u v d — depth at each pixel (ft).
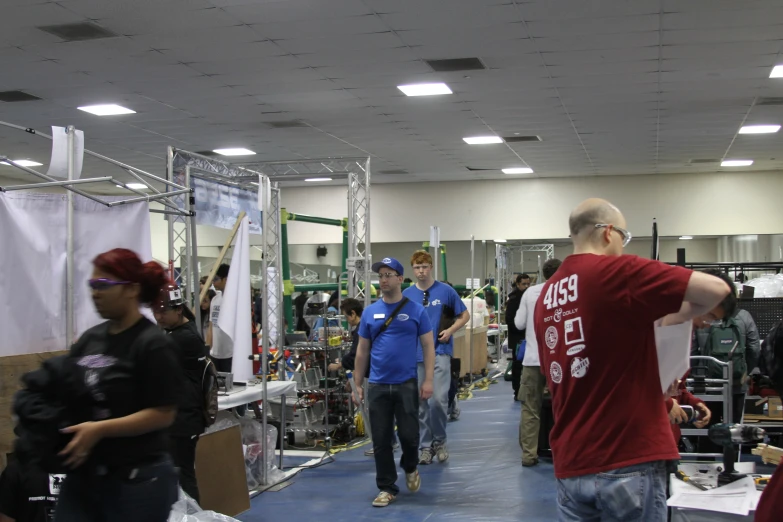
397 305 16.75
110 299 7.67
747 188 52.06
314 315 34.81
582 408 7.25
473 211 56.49
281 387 19.51
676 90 30.76
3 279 12.22
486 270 59.82
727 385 15.70
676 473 11.03
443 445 21.08
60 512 7.47
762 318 20.98
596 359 7.11
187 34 23.86
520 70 27.99
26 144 40.45
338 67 27.53
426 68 27.66
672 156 46.11
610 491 6.97
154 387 7.60
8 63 26.66
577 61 26.84
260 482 18.39
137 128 37.45
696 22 22.79
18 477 10.71
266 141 41.14
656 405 7.09
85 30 23.39
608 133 39.24
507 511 16.12
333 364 23.21
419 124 36.99
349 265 26.35
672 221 52.95
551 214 55.16
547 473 19.44
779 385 10.27
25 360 12.04
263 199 19.15
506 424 26.91
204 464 15.17
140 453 7.54
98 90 30.40
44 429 7.15
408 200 57.88
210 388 13.24
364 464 20.88
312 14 22.13
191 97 31.60
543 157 46.47
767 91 30.94
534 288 20.02
